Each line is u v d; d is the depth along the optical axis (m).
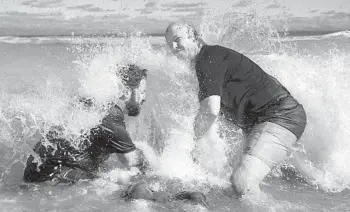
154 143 4.21
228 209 3.22
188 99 4.54
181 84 4.54
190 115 4.46
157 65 4.52
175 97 4.54
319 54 9.46
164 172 3.88
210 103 3.38
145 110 4.31
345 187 3.81
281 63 4.80
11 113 4.20
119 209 3.20
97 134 3.51
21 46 15.36
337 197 3.56
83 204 3.29
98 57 3.90
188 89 4.52
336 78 4.49
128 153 3.58
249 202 3.31
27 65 9.96
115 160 3.98
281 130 3.41
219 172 3.90
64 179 3.60
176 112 4.46
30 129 4.09
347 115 4.17
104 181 3.70
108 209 3.20
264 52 4.90
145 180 3.74
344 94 4.29
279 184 3.88
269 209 3.22
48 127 3.65
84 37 15.04
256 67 3.61
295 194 3.62
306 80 4.52
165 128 4.28
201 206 3.24
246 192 3.32
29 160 3.68
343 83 4.42
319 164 4.11
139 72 3.61
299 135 3.53
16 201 3.35
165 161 4.02
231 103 3.52
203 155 3.90
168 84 4.55
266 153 3.36
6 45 15.89
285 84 4.48
